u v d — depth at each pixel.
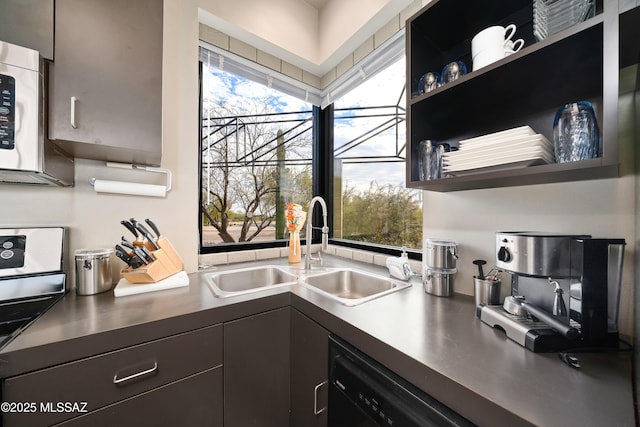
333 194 2.09
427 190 1.11
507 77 0.77
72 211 1.08
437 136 1.08
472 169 0.81
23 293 0.92
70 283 1.06
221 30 1.58
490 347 0.62
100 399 0.67
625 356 0.58
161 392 0.76
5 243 0.92
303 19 1.85
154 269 1.06
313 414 0.91
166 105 1.31
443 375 0.51
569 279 0.65
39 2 0.77
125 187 1.15
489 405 0.44
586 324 0.60
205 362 0.85
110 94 0.90
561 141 0.70
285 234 1.98
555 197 0.79
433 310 0.87
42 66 0.78
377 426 0.62
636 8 0.49
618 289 0.63
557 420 0.39
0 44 0.70
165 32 1.30
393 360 0.61
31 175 0.82
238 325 0.92
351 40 1.67
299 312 1.00
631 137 0.64
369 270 1.48
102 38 0.88
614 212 0.67
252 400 0.96
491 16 0.96
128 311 0.82
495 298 0.84
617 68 0.51
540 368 0.53
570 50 0.63
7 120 0.71
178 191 1.34
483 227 0.99
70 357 0.64
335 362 0.78
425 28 1.02
